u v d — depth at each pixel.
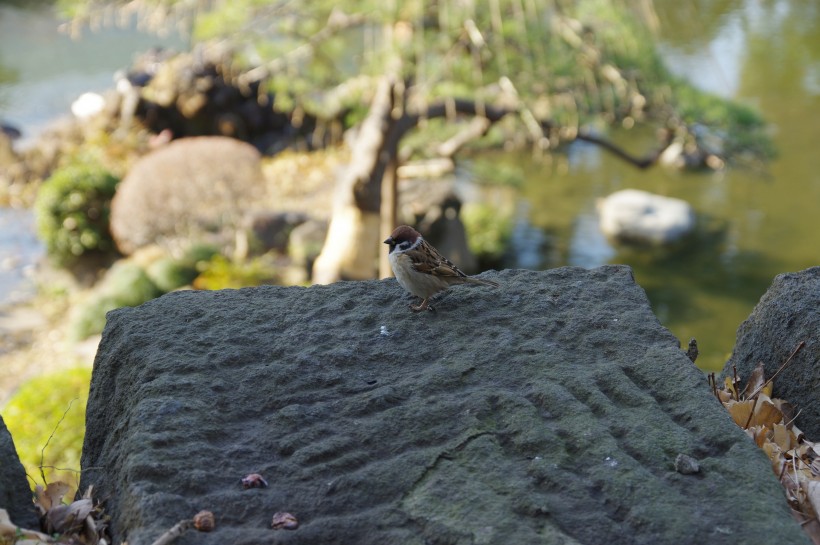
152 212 21.02
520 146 19.70
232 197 21.44
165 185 21.08
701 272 21.44
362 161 16.91
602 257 22.14
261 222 21.27
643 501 2.95
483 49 15.90
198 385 3.61
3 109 30.33
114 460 3.43
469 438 3.28
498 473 3.10
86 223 21.69
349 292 4.54
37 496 3.43
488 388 3.63
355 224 17.11
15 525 3.15
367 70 16.27
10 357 17.67
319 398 3.61
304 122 29.14
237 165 21.44
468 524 2.86
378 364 3.87
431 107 17.08
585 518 2.90
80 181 21.88
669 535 2.82
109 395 3.89
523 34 15.48
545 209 24.72
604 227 23.20
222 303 4.37
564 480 3.06
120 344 3.96
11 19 37.56
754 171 19.94
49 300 20.28
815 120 29.38
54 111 30.45
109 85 32.56
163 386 3.58
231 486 3.11
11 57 34.56
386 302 4.45
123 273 19.45
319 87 18.02
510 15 15.70
